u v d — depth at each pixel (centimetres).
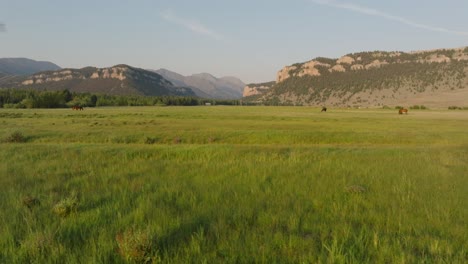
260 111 11119
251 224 714
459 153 2056
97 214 759
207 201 893
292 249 575
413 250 585
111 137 3331
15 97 14862
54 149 1969
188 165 1527
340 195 970
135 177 1240
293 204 874
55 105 14038
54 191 1029
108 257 539
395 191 1033
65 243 589
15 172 1316
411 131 4269
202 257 535
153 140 3372
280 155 1875
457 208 832
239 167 1458
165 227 674
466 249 580
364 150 2161
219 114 8331
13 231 654
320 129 4484
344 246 582
